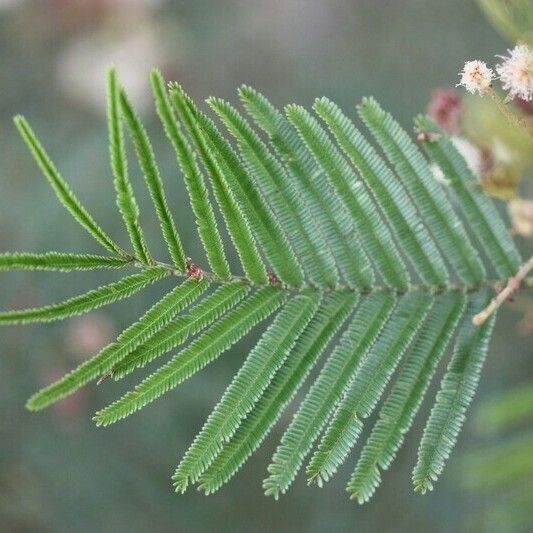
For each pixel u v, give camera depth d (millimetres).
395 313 315
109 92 281
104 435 604
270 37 802
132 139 286
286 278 308
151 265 296
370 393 308
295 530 625
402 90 777
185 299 299
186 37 768
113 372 294
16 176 666
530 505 405
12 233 634
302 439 302
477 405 613
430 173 321
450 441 308
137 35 740
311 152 311
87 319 580
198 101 773
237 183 305
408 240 318
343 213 313
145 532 605
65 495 605
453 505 596
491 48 790
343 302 312
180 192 596
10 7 726
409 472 622
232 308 303
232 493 620
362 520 624
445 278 320
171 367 298
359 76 783
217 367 579
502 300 317
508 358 627
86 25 734
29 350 597
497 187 328
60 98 727
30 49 734
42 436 604
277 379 305
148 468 604
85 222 291
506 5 320
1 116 717
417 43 800
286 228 309
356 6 818
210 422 299
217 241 301
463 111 331
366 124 320
